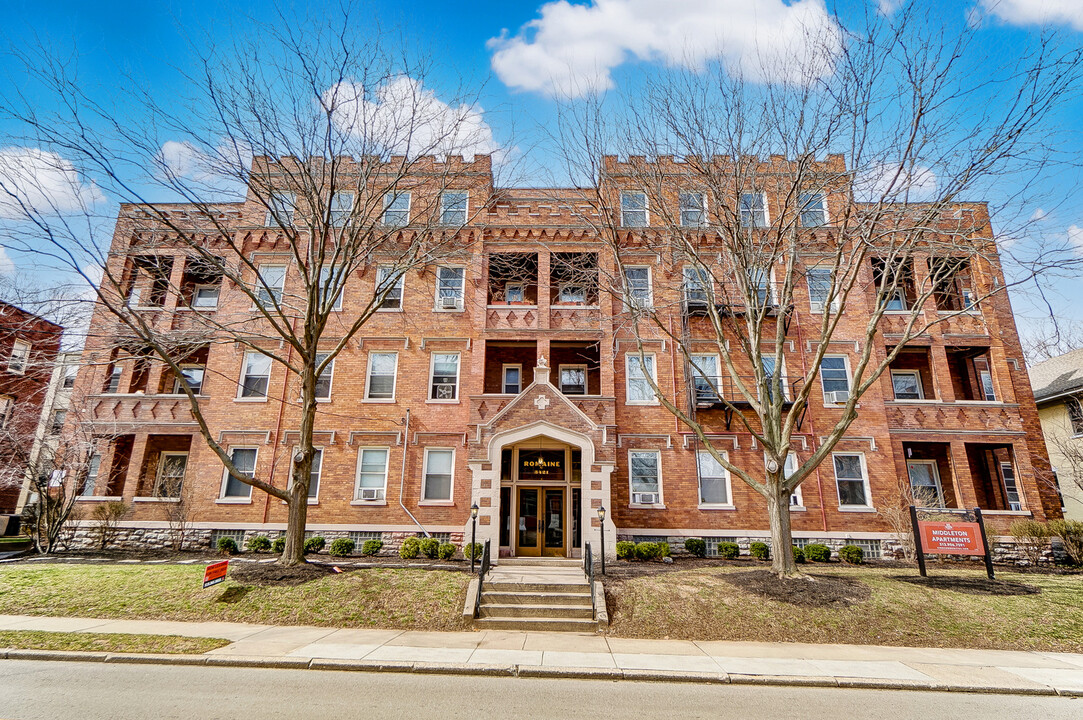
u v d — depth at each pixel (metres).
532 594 12.87
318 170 16.81
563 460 20.06
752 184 15.20
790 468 20.33
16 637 9.85
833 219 19.28
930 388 22.55
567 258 22.62
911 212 14.28
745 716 7.12
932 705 7.78
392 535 19.77
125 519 20.12
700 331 21.77
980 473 22.16
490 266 22.62
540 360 19.88
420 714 6.87
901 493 19.88
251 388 21.53
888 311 22.05
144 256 21.48
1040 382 28.19
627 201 22.34
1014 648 10.91
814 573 14.74
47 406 22.53
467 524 19.44
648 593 12.88
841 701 7.84
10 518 27.11
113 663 8.86
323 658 9.02
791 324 21.56
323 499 20.20
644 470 20.42
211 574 12.57
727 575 13.92
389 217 22.53
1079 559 18.59
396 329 21.92
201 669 8.62
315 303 15.32
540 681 8.47
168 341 15.31
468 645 10.26
